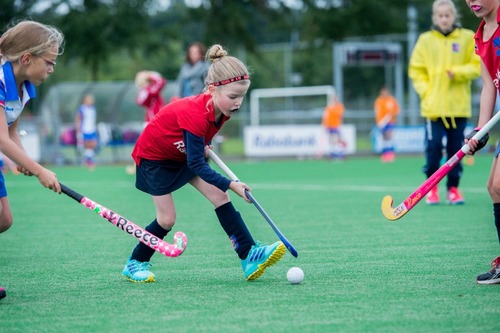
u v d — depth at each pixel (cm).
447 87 2714
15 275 1611
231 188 1417
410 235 2089
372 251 1834
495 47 1447
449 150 2788
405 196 3198
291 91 9512
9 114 1333
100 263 1755
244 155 6844
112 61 14225
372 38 9906
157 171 1499
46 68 1330
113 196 3459
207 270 1630
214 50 1430
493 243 1923
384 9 9562
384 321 1150
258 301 1301
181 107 1442
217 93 1404
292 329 1116
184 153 1479
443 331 1093
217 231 2273
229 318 1186
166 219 1519
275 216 2605
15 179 4728
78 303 1320
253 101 8912
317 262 1694
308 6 9650
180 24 9850
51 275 1608
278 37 14912
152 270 1641
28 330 1145
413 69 2783
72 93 7625
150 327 1145
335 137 6631
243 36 9681
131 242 2084
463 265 1616
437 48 2730
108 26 9138
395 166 5422
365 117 7538
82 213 2820
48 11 9175
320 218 2523
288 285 1440
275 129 6719
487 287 1384
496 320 1147
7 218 1374
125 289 1438
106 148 7275
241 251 1489
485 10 1438
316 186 3806
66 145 6769
